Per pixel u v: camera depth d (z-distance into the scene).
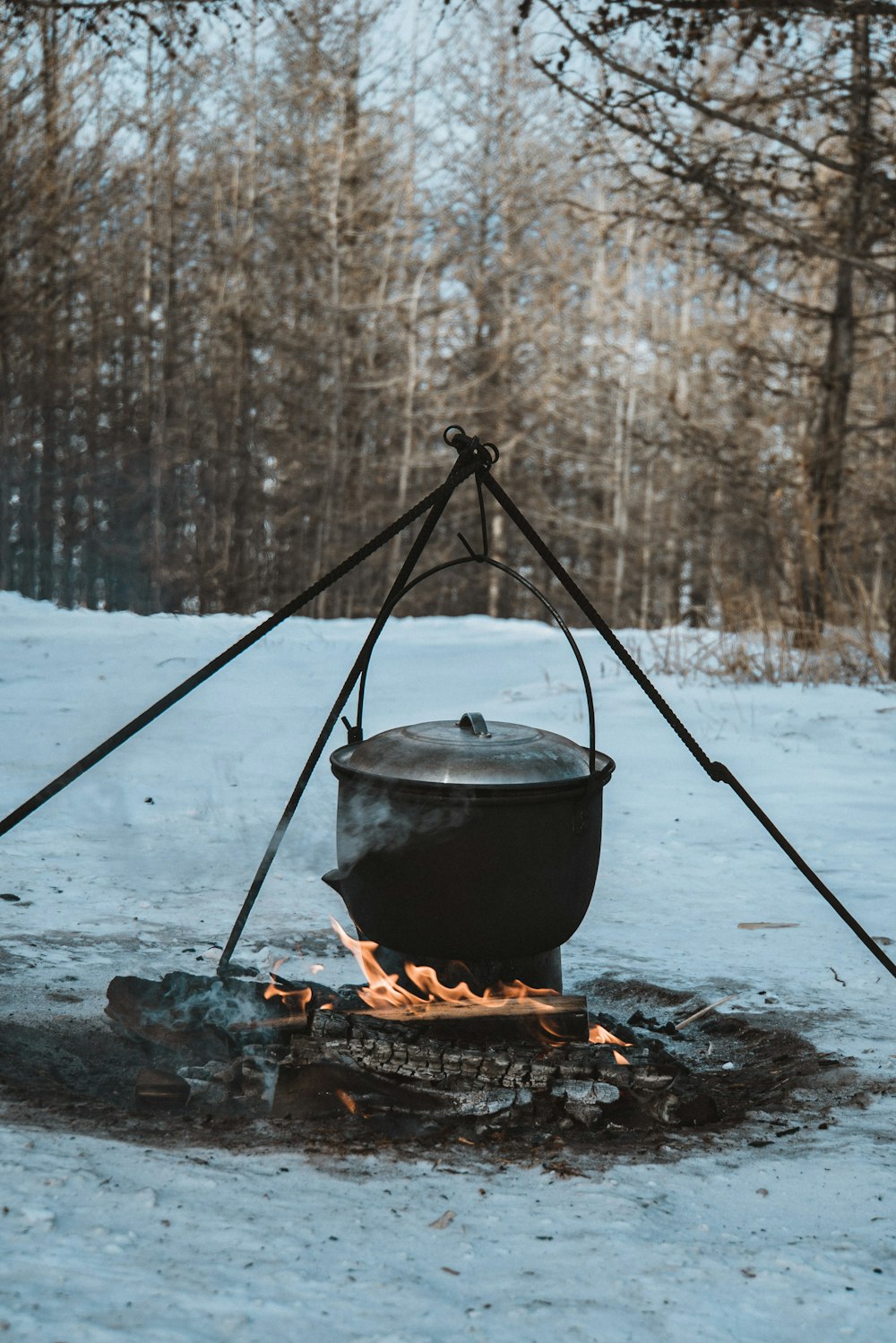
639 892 5.39
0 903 4.79
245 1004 3.50
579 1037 3.42
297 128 31.81
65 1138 2.70
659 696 3.62
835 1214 2.54
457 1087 3.14
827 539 14.74
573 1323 2.01
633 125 12.77
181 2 12.33
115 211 30.81
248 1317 1.96
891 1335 2.04
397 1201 2.50
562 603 39.06
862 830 6.59
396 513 34.41
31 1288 1.99
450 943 3.32
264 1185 2.53
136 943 4.40
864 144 12.95
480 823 3.21
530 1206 2.51
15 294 26.61
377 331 34.72
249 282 32.66
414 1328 1.97
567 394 35.56
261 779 7.52
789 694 11.01
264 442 34.75
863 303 21.19
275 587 35.41
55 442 30.98
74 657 12.45
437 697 10.70
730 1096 3.33
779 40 12.02
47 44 23.86
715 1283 2.19
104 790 6.97
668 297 34.41
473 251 33.75
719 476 19.42
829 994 4.15
